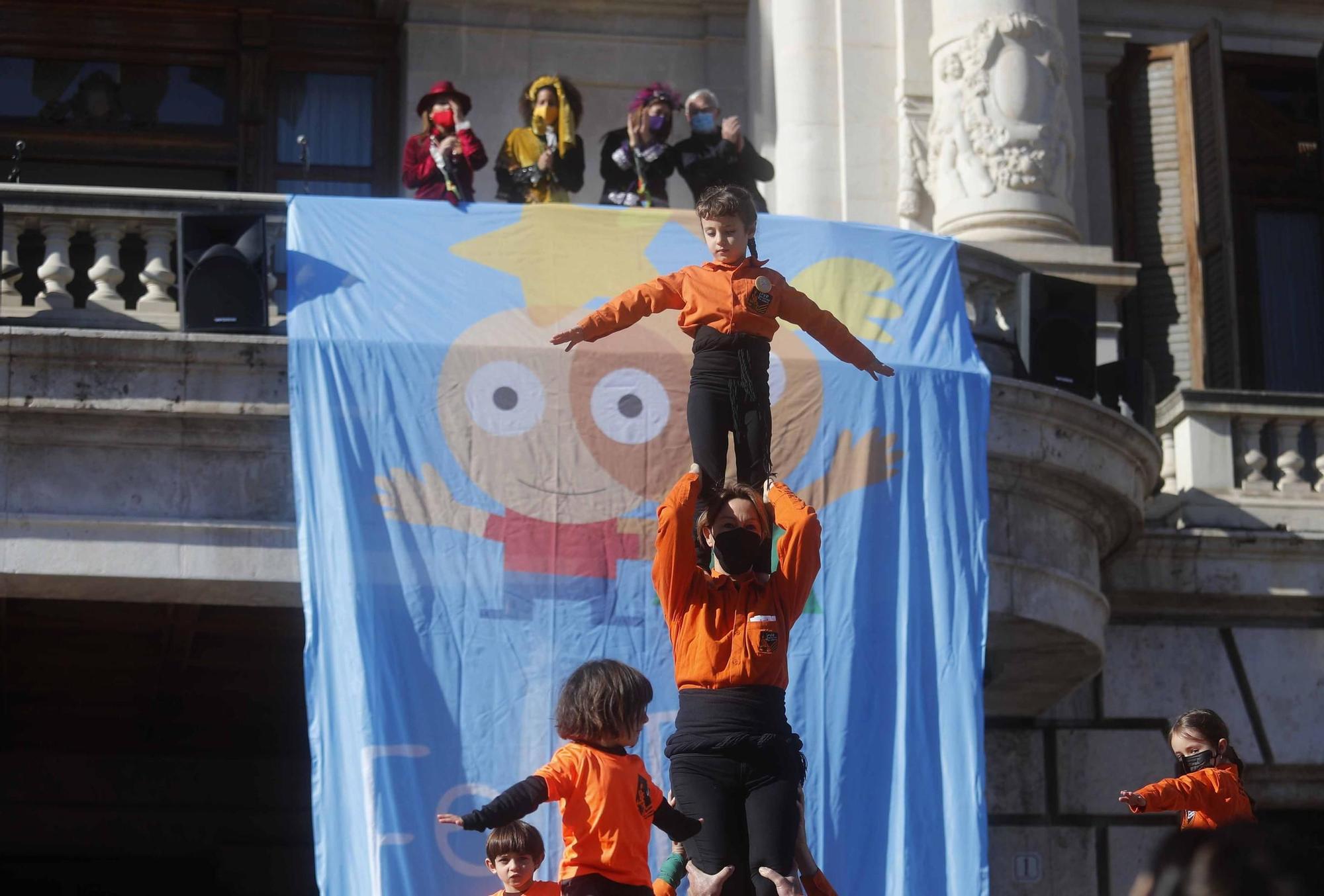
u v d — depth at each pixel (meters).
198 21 47.19
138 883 44.94
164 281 31.69
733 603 17.88
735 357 19.80
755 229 20.50
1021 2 41.25
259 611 35.66
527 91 34.97
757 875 16.84
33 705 41.81
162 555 29.53
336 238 30.11
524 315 29.73
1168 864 7.43
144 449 29.98
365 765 26.34
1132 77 50.41
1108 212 49.25
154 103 46.84
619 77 48.22
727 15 48.81
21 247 32.84
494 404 28.91
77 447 29.83
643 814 18.97
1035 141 40.38
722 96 48.47
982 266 33.69
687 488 18.16
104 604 34.75
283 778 44.88
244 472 30.11
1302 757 40.38
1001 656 35.69
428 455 28.39
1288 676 40.84
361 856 26.00
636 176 34.38
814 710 27.88
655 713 27.75
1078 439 33.25
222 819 44.38
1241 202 50.41
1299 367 49.72
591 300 30.11
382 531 27.86
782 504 18.55
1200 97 49.09
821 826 27.31
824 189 44.03
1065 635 33.81
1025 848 39.56
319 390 28.52
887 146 44.12
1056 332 33.66
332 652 27.03
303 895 44.34
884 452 29.53
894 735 27.97
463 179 33.16
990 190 40.09
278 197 32.06
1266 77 51.62
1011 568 32.59
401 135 46.97
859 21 44.81
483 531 28.16
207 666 38.97
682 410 29.36
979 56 40.91
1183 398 41.28
